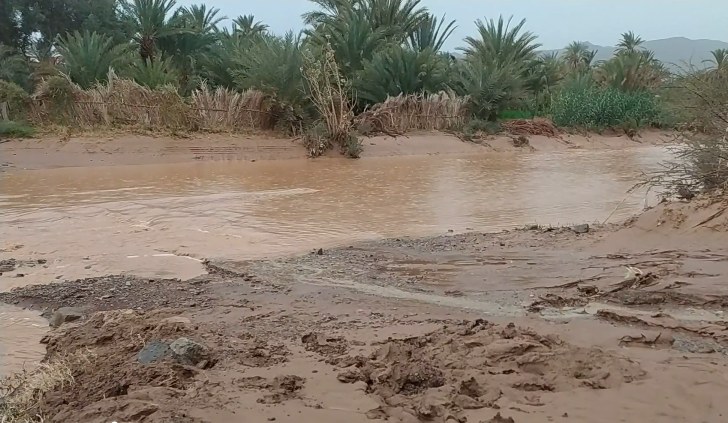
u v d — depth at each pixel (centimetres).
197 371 486
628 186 1736
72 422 410
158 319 614
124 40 4003
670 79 1198
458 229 1129
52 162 2036
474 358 508
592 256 869
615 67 4578
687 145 1151
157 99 2489
